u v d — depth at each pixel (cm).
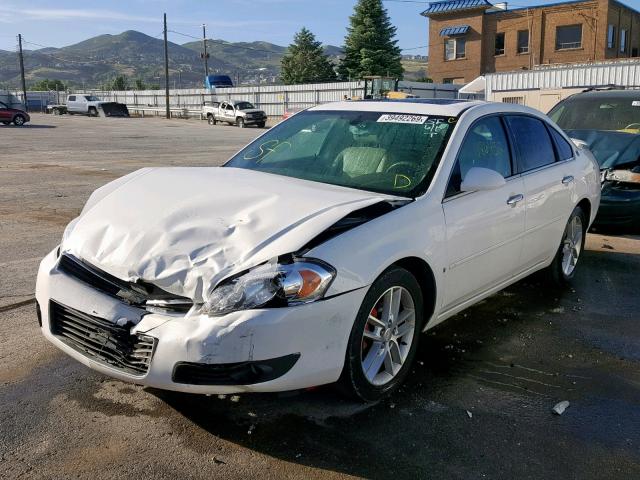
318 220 318
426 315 379
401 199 360
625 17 4688
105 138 2591
